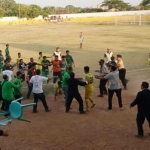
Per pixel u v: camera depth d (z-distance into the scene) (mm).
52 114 12312
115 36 48750
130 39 44125
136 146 9078
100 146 9094
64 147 9039
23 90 16297
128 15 100875
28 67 15852
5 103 12055
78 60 26484
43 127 10773
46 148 8984
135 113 12320
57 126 10867
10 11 110875
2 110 12656
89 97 12602
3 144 9281
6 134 5973
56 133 10188
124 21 92188
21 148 8992
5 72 15141
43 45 38625
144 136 9852
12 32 59500
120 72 16297
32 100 14414
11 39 47125
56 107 13320
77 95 12219
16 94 12492
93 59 27016
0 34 55594
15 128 10664
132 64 24594
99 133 10180
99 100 14359
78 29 64625
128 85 17531
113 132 10266
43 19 109125
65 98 13797
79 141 9484
